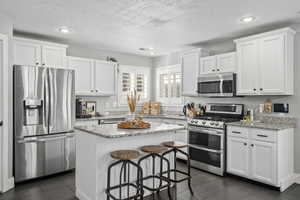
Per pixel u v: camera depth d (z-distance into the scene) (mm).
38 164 3250
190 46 4566
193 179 3355
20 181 3092
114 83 4887
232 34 3662
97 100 4934
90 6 2574
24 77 3123
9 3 2496
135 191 2713
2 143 2848
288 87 3041
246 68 3441
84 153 2617
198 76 4238
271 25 3195
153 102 5598
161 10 2670
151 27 3326
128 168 2443
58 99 3459
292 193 2826
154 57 5895
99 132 2354
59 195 2770
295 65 3172
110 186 2473
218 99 4281
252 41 3359
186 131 4098
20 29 3453
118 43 4344
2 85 2854
